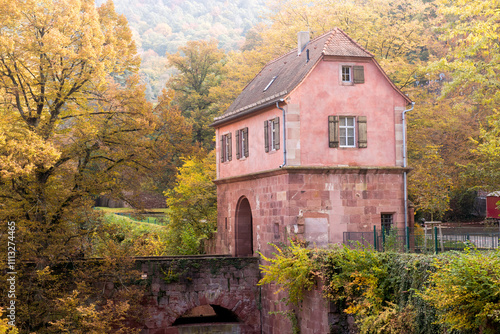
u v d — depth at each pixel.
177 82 69.88
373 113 27.00
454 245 20.62
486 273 13.57
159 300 27.84
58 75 26.53
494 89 28.73
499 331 13.46
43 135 25.33
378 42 44.03
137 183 29.09
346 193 26.30
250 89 34.69
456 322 14.05
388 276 18.77
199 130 65.06
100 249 27.36
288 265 22.77
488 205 29.80
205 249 38.53
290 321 25.00
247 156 30.64
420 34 52.12
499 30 30.67
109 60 27.72
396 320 17.30
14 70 26.23
